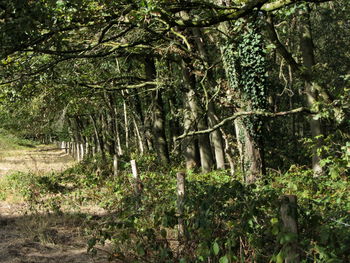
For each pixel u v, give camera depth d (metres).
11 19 9.54
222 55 17.22
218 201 7.06
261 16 15.86
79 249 9.40
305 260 5.45
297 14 18.91
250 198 7.03
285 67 27.03
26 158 45.69
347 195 11.24
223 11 12.04
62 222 11.88
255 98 16.67
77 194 15.91
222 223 6.86
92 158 31.09
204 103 19.81
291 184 12.60
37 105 23.81
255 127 16.64
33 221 11.62
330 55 30.64
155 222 7.75
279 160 26.52
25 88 19.67
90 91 23.38
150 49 20.42
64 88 22.11
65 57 14.09
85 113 31.50
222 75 25.20
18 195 16.88
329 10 25.41
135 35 17.17
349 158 11.38
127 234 7.87
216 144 22.84
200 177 18.05
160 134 27.86
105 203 14.05
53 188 17.55
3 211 13.77
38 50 11.69
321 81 16.34
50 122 27.80
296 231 5.53
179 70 25.78
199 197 7.41
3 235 10.45
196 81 24.28
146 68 25.66
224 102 17.30
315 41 31.91
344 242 5.48
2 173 27.64
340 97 12.96
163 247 7.45
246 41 16.38
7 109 24.56
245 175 16.64
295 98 32.66
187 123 22.75
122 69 25.48
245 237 6.60
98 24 12.34
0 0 9.33
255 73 16.55
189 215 7.59
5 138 65.62
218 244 6.46
